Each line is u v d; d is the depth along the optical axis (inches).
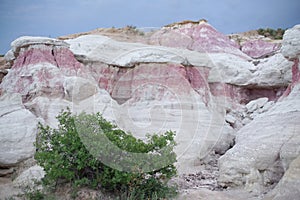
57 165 220.7
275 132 282.5
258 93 482.3
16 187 263.3
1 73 463.2
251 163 266.1
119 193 227.6
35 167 285.6
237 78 467.2
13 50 421.4
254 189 259.0
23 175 275.9
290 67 439.5
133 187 221.3
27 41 406.3
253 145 279.0
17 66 404.2
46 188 236.1
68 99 373.4
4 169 296.8
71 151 228.4
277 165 262.7
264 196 239.0
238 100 471.5
